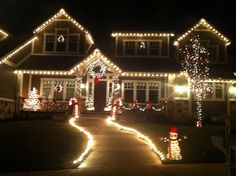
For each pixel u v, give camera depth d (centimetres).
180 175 892
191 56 2580
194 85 2508
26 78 2641
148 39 2758
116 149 1296
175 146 1117
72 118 2203
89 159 1128
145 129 1800
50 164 1026
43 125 1856
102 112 2500
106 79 2673
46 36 2755
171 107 2506
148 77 2664
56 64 2594
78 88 2422
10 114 2395
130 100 2647
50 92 2656
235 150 539
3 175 885
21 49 2556
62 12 2745
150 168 992
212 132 1756
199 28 2692
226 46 2719
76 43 2738
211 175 888
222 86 2614
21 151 1178
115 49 2752
